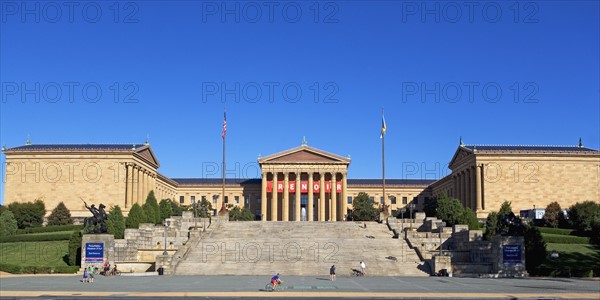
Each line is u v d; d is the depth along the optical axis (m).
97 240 86.19
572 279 75.31
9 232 120.50
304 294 51.91
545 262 89.44
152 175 190.88
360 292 54.38
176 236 102.06
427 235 103.38
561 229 117.62
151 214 125.12
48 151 167.00
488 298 49.53
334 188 199.38
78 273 83.06
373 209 184.12
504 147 176.12
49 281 68.88
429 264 84.69
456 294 52.38
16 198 166.38
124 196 165.62
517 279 75.12
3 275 80.06
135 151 169.50
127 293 52.88
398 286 62.00
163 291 55.12
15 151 167.25
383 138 137.12
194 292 53.91
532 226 87.00
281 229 115.38
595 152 166.25
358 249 94.81
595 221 108.94
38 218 148.25
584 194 165.38
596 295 51.75
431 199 171.88
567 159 166.50
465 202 180.62
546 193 165.50
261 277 76.56
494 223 104.38
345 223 123.38
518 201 165.38
